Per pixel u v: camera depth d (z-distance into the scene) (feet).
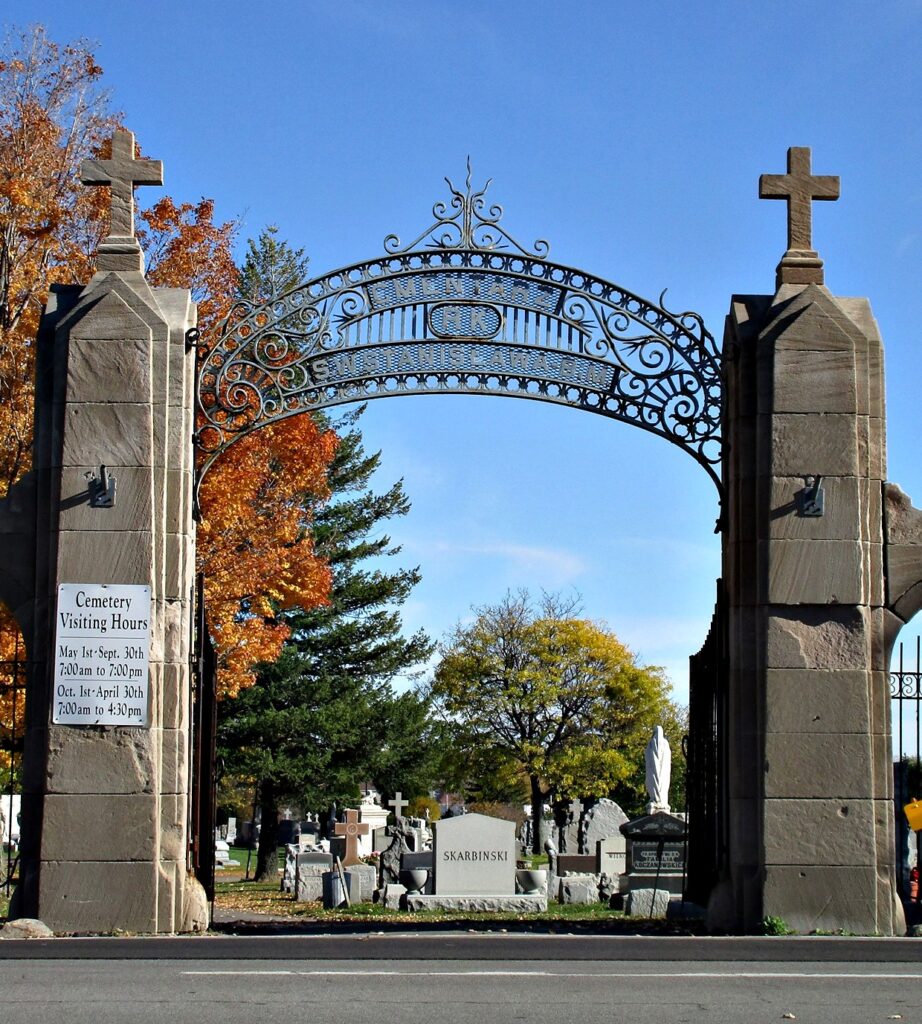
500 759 193.67
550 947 41.50
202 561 83.87
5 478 77.61
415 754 153.38
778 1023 28.43
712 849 52.54
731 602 49.14
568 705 195.62
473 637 194.90
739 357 49.65
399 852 93.15
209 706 51.31
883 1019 28.89
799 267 50.29
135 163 50.60
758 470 48.55
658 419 51.83
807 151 51.08
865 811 47.19
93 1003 30.25
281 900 92.73
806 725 47.44
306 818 205.05
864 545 48.24
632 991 32.17
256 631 86.43
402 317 52.08
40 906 45.75
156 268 86.07
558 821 181.06
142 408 47.47
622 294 52.44
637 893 75.15
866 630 47.88
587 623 196.03
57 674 46.50
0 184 80.79
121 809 46.24
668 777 109.60
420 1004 30.25
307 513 99.14
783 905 46.88
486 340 52.08
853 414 48.42
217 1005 30.01
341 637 150.41
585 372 52.13
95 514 47.06
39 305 81.56
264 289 139.23
